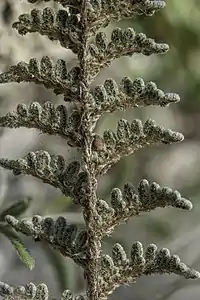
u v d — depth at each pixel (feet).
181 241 2.40
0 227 1.23
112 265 1.05
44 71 1.05
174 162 2.67
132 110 2.43
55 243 1.05
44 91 1.89
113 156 1.05
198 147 2.75
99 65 1.05
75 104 1.07
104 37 1.05
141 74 2.47
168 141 1.04
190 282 2.16
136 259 1.04
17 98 1.77
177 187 2.61
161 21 2.40
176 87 2.60
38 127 1.05
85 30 1.04
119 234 2.19
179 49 2.51
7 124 1.05
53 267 1.57
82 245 1.05
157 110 2.62
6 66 1.58
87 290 1.04
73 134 1.05
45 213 1.56
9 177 1.65
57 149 1.81
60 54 1.68
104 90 1.05
